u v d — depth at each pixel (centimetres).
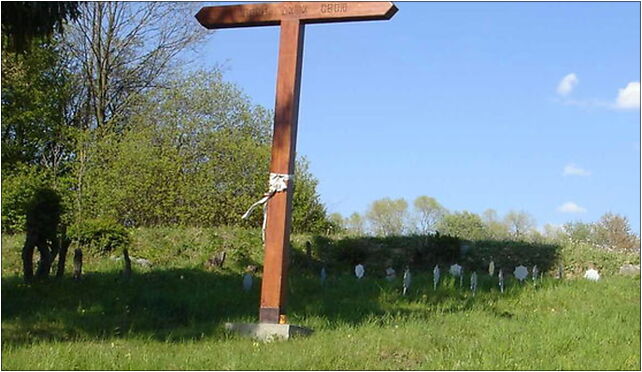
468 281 1983
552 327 1366
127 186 2805
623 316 1548
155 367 1014
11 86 2977
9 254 1998
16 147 3023
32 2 1223
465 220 3869
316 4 1371
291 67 1363
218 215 2898
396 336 1230
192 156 2983
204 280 1873
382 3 1344
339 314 1484
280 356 1084
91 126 3419
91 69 3406
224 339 1234
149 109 3100
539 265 2338
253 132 3167
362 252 2339
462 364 1065
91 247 2109
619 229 3722
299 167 3034
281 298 1317
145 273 1908
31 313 1357
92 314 1388
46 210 1648
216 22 1412
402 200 4362
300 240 2423
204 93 3109
